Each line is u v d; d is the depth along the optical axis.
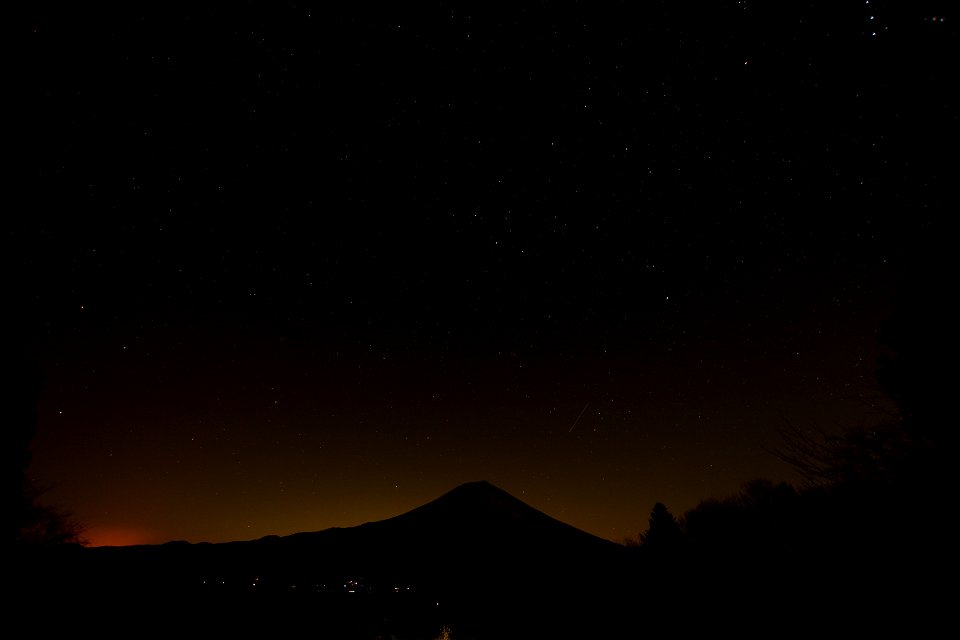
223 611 11.40
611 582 13.09
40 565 9.09
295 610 12.63
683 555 10.86
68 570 9.79
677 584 9.28
